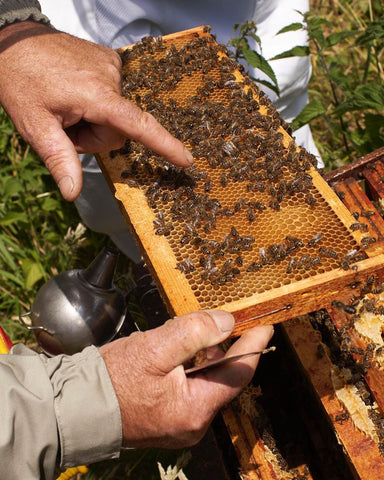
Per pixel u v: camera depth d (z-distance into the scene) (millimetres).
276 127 947
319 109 1128
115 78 957
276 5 1176
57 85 917
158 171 932
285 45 1195
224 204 903
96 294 1089
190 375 839
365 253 848
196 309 827
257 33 1187
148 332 831
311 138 1313
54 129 912
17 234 1326
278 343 1012
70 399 820
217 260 864
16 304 1260
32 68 933
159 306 1150
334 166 1298
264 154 934
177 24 1143
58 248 1296
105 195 1217
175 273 850
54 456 826
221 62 1026
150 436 838
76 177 899
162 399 821
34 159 1368
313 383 896
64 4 1120
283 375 1010
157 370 818
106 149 949
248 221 888
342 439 864
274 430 981
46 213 1338
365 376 855
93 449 833
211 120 969
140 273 1180
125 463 1093
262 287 839
